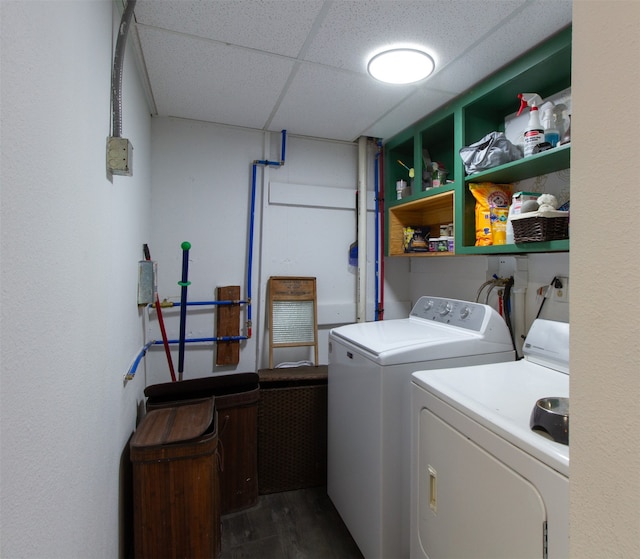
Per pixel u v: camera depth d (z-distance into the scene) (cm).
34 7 63
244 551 167
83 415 90
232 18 138
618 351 44
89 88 95
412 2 128
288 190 255
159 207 228
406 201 243
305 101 206
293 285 253
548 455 78
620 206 44
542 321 148
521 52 158
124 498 142
